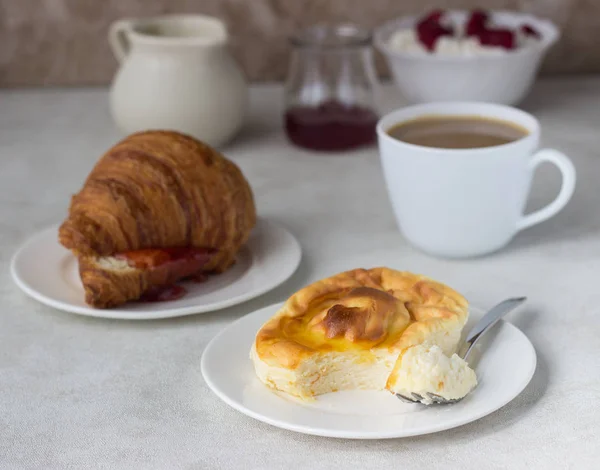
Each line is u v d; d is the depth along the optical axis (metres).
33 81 1.18
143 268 0.75
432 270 0.81
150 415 0.67
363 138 1.01
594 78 1.19
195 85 0.97
